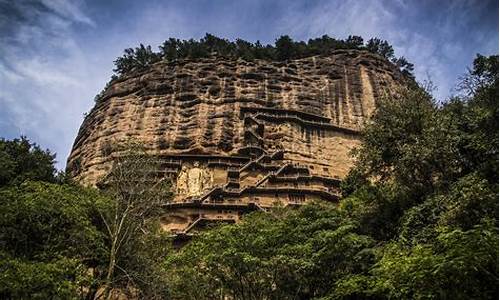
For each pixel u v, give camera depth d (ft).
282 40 257.96
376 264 59.47
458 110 85.71
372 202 84.79
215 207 161.89
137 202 84.58
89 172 190.60
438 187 75.61
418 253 51.78
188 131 203.31
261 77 230.48
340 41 272.31
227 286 68.90
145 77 232.53
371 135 89.20
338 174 192.24
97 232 76.54
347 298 62.49
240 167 186.91
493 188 61.72
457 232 48.16
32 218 73.26
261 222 78.69
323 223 75.00
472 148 74.43
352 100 226.17
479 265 43.60
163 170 182.60
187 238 147.54
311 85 231.09
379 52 284.00
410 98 89.25
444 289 45.34
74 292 64.49
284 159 191.62
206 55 248.11
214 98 219.20
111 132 208.74
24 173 103.09
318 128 208.95
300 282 67.41
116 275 79.00
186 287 70.69
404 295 49.42
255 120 204.13
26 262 66.28
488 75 78.84
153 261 82.43
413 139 83.92
